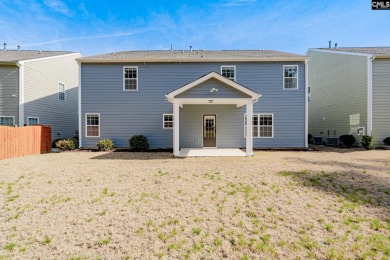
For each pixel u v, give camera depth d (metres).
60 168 8.11
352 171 7.36
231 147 14.20
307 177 6.61
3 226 3.83
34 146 12.26
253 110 14.20
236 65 14.22
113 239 3.45
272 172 7.27
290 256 3.01
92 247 3.25
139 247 3.25
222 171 7.48
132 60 14.00
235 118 14.21
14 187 5.82
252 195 5.21
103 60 13.92
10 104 14.16
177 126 10.95
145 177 6.79
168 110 14.30
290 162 9.12
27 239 3.45
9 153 10.71
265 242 3.34
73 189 5.69
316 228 3.74
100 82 14.27
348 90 15.77
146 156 11.19
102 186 5.93
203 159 10.10
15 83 14.22
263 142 14.16
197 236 3.53
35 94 15.27
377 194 5.27
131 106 14.30
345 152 12.47
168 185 5.98
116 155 11.59
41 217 4.16
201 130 14.27
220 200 4.94
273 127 14.12
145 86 14.30
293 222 3.95
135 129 14.30
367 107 13.98
